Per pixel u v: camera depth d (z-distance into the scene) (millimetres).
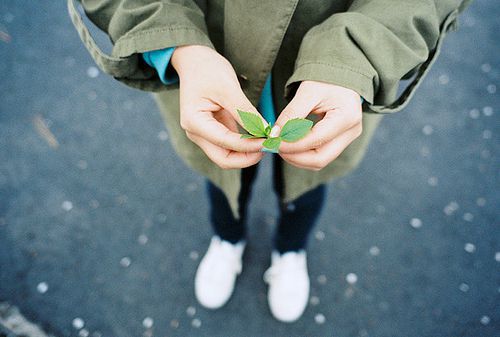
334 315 1316
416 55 728
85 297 1312
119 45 755
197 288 1310
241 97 699
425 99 1619
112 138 1529
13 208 1407
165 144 1531
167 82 803
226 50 813
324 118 698
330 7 782
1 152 1480
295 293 1287
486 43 1728
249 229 1428
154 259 1373
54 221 1399
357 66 705
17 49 1650
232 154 731
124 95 1600
